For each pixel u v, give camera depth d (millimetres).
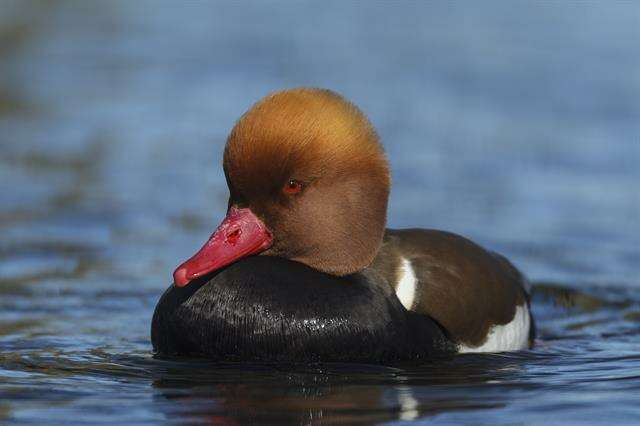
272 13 25812
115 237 12508
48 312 9867
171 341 8195
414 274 8781
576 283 11359
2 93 19500
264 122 8117
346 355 8086
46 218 13141
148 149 16391
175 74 20750
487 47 22203
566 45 22203
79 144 16578
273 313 7965
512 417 6949
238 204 8312
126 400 7250
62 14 25875
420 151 16266
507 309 9258
